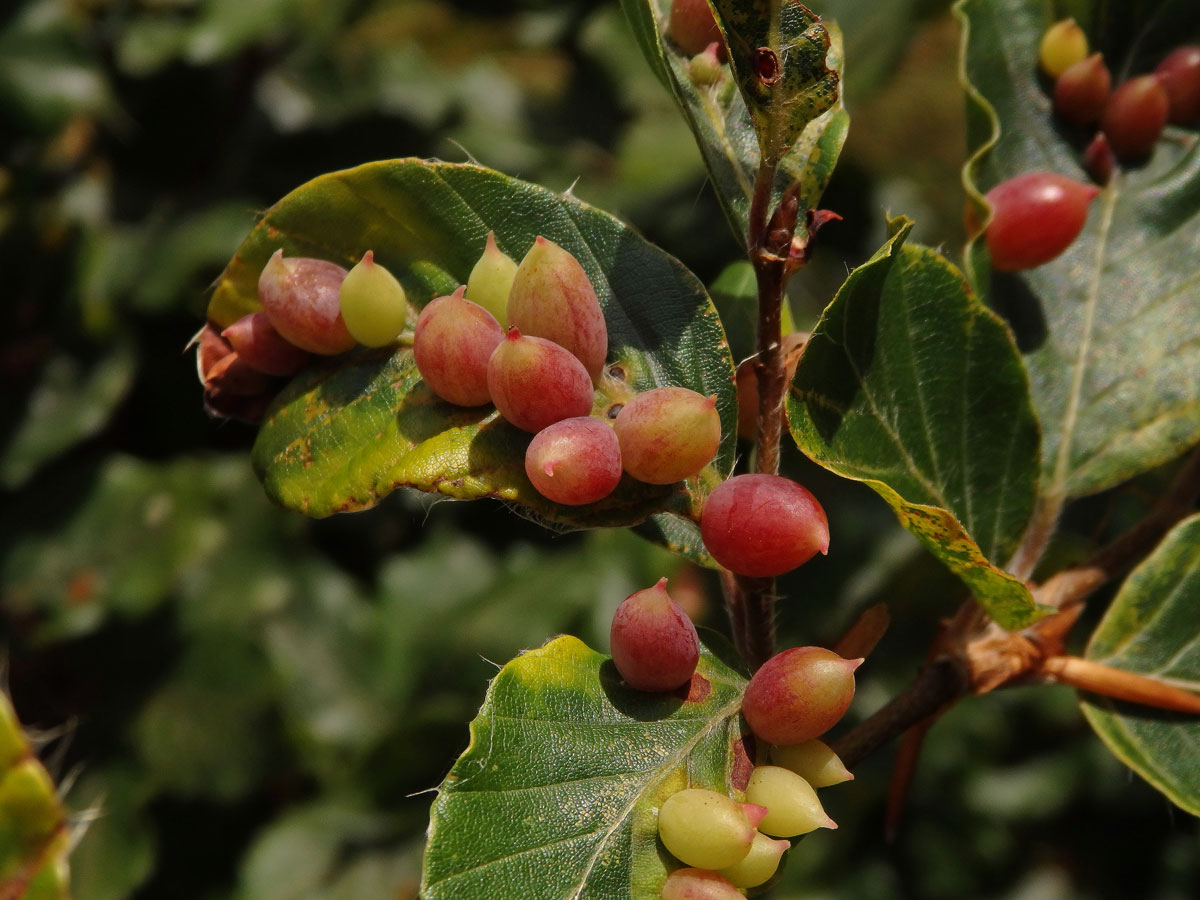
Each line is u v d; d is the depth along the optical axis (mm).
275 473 214
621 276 215
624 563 444
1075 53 248
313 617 463
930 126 606
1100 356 242
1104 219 247
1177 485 238
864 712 398
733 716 204
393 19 616
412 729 430
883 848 526
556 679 202
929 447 219
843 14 427
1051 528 238
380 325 213
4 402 439
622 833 198
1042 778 542
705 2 217
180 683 451
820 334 204
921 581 391
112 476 457
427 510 216
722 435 211
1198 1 253
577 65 587
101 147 473
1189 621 229
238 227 458
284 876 429
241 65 485
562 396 203
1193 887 523
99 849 427
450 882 193
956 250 594
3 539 448
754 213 203
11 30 427
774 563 200
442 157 516
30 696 444
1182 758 224
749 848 195
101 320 448
